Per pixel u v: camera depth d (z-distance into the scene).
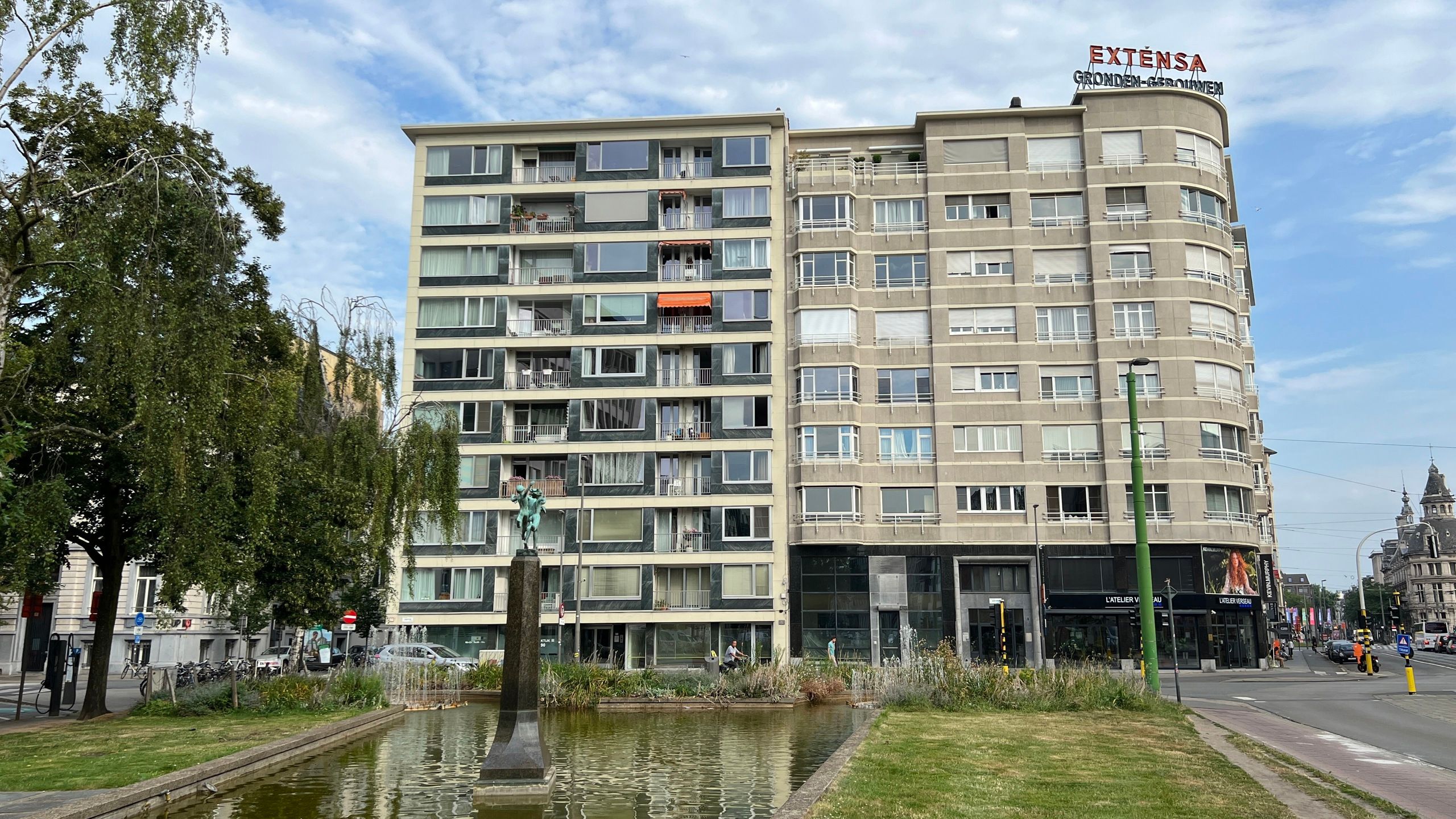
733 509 49.19
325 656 38.94
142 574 49.41
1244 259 62.72
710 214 52.34
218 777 14.79
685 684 28.14
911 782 12.12
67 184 19.03
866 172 52.53
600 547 49.09
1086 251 50.41
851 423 49.34
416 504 32.81
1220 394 48.62
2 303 18.42
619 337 50.88
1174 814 10.20
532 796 13.73
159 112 20.59
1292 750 15.97
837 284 50.78
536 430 50.81
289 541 26.84
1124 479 47.78
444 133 53.41
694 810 12.76
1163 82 52.78
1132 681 23.83
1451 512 164.75
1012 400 49.47
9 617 48.84
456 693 29.80
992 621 47.88
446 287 51.78
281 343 26.14
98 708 23.97
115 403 21.00
